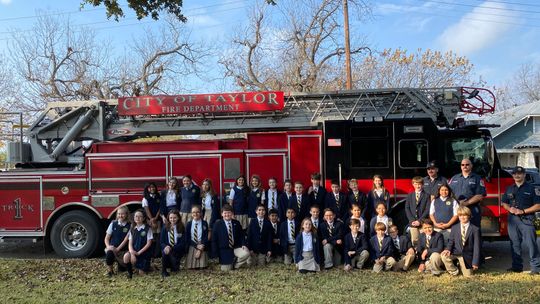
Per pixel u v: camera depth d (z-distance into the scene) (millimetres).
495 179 8164
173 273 7273
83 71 27047
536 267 6871
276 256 8125
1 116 24594
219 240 7449
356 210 7547
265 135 9219
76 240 9188
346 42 21578
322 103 10031
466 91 9789
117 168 9195
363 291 5996
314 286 6277
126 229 7367
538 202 6855
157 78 28469
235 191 8609
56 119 10406
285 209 8320
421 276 6801
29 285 6496
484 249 9211
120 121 10500
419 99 9727
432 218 7250
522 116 27406
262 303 5508
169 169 9211
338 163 8719
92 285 6520
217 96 10016
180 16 9656
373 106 9914
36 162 10211
